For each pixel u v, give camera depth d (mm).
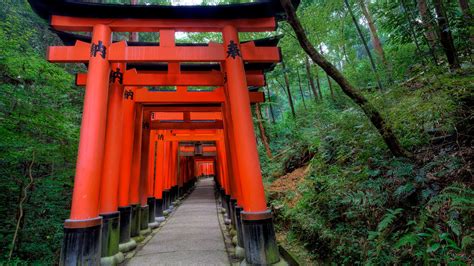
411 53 5465
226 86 5750
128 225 5539
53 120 5758
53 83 6074
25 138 5445
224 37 4520
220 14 4477
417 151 3523
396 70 5418
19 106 5605
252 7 4391
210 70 6629
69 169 6891
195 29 4598
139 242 6152
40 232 6309
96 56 4246
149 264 4555
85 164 3801
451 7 4129
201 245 5793
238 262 4582
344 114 5523
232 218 6707
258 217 3828
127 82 5328
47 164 7043
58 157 6516
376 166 3869
